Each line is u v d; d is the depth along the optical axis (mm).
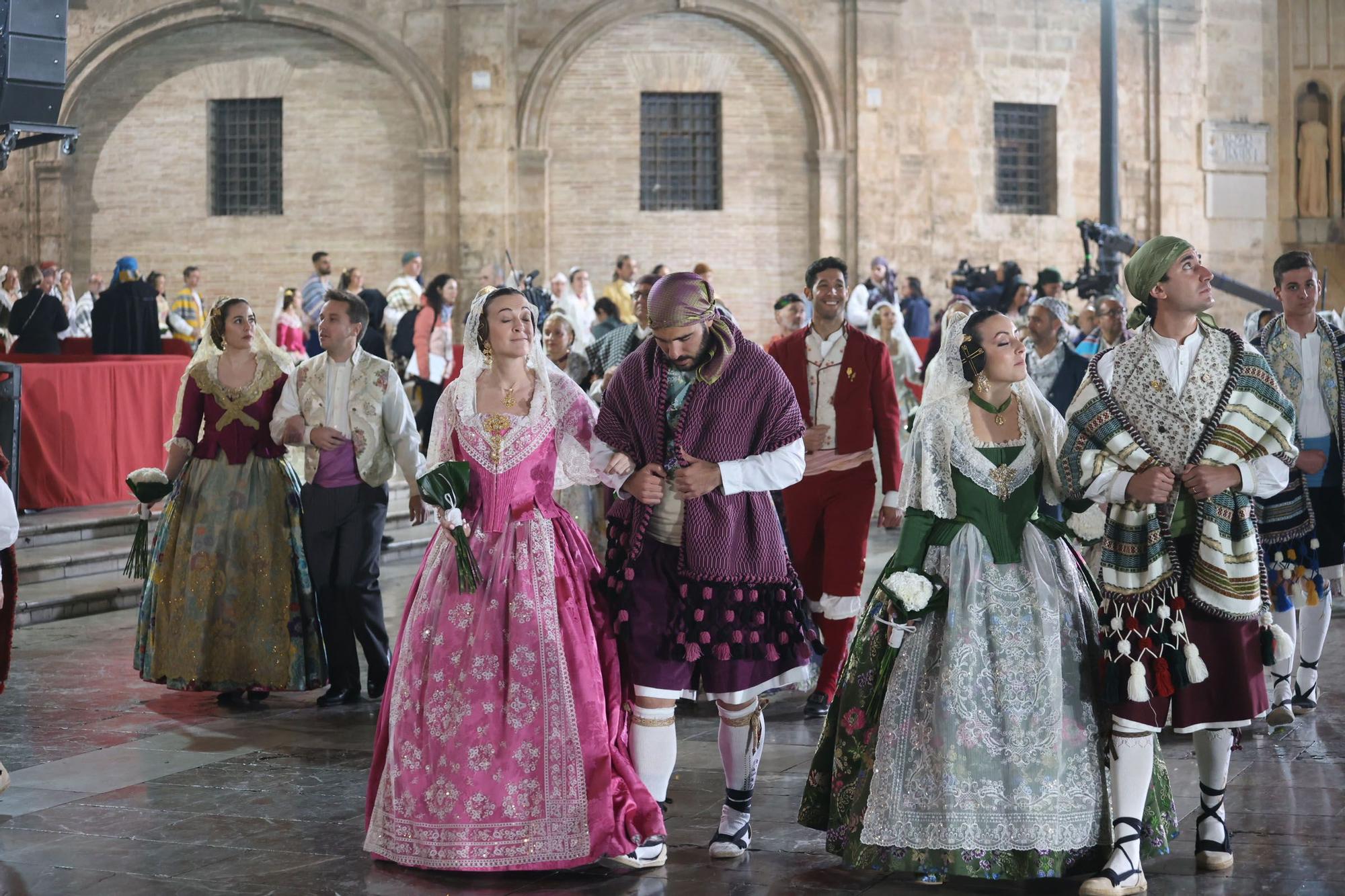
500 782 4176
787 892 4008
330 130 20344
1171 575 3922
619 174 20500
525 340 4535
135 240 20609
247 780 5340
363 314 6609
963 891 4000
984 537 4062
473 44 19906
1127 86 22375
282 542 6637
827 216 20750
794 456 4250
